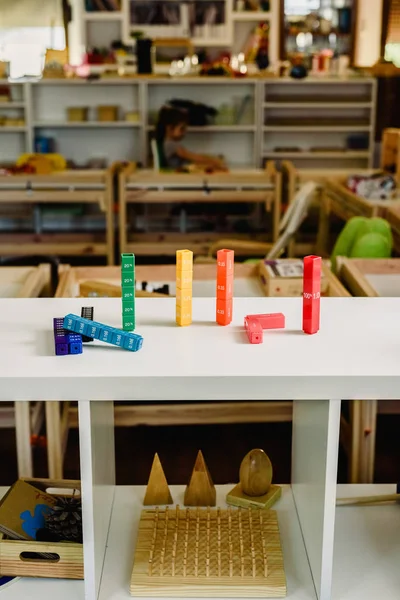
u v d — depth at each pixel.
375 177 4.88
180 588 1.47
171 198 5.45
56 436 2.48
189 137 6.97
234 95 6.90
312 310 1.50
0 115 6.91
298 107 7.04
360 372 1.30
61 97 6.87
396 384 1.30
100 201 5.43
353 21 7.39
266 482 1.78
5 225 6.93
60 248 5.54
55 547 1.53
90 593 1.43
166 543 1.60
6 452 2.93
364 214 4.57
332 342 1.47
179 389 1.30
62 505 1.63
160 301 1.76
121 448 2.99
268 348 1.43
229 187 5.45
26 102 6.63
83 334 1.41
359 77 6.93
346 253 3.62
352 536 1.67
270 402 2.93
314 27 7.39
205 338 1.49
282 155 6.93
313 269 1.48
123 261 1.49
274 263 2.90
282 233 4.18
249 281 2.96
